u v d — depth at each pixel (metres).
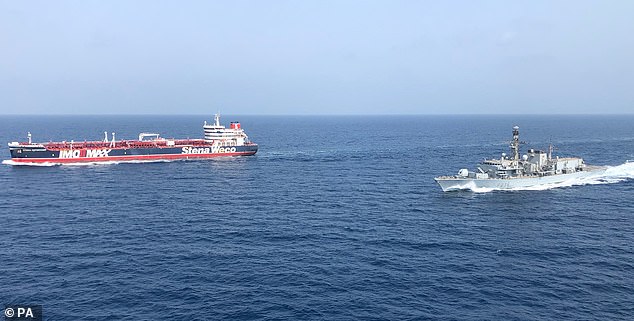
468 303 53.41
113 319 49.72
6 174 149.25
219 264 65.25
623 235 78.94
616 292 56.22
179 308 52.09
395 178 140.75
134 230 82.62
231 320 49.47
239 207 101.62
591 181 131.38
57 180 138.38
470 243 74.81
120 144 195.75
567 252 70.25
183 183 134.50
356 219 90.38
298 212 96.50
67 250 71.31
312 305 52.75
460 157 192.75
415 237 78.12
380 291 56.47
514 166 123.75
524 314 50.88
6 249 71.62
